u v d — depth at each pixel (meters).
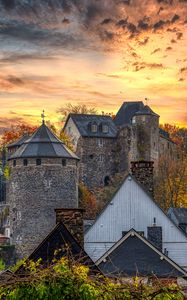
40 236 104.50
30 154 105.19
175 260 48.50
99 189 135.12
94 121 145.50
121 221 49.31
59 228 28.66
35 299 16.89
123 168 143.50
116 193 49.53
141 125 145.62
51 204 105.12
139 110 148.88
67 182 106.12
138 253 36.38
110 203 49.44
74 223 33.00
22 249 103.88
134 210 49.31
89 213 121.44
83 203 123.38
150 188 49.59
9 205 112.38
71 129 145.88
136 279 17.31
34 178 105.19
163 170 130.25
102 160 144.00
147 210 49.25
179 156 155.00
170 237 48.75
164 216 49.06
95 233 49.28
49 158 105.19
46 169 105.12
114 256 36.47
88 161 143.38
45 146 106.12
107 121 146.75
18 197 105.81
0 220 119.62
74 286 16.94
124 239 36.66
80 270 17.14
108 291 16.97
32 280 17.00
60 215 33.06
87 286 16.92
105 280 17.19
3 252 101.50
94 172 143.38
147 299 16.92
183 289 17.00
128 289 17.00
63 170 105.88
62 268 17.09
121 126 146.00
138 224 49.19
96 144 143.62
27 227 104.69
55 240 28.48
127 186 49.53
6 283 17.11
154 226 48.38
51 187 105.19
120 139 145.00
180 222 75.56
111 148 145.00
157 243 47.78
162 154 150.88
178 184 122.94
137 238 36.69
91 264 27.64
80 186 127.06
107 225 49.31
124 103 152.25
